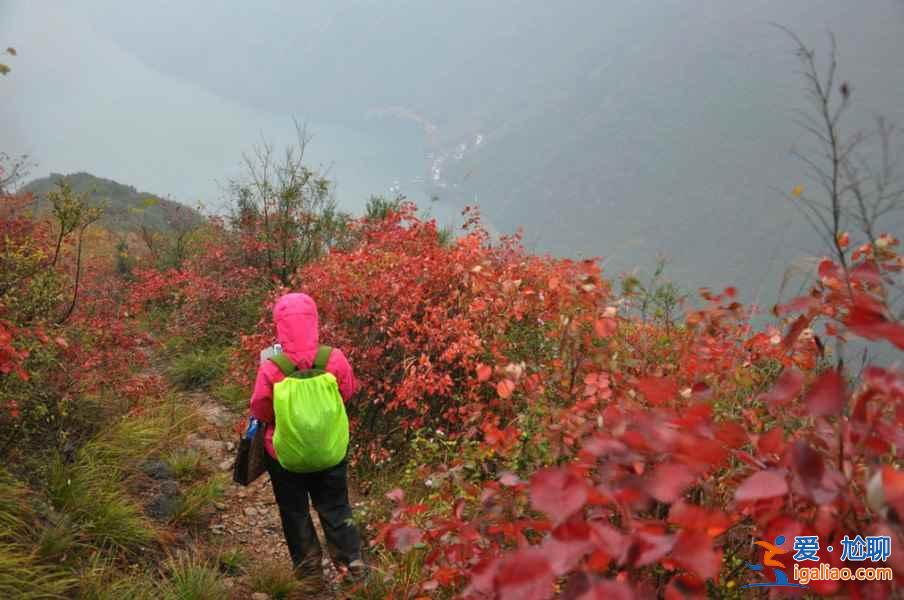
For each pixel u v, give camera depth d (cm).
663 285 337
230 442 616
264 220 977
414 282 604
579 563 135
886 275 153
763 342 280
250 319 911
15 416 426
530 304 476
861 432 136
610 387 293
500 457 351
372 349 572
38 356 470
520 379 330
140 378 655
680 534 119
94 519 411
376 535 446
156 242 1467
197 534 461
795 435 220
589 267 336
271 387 387
